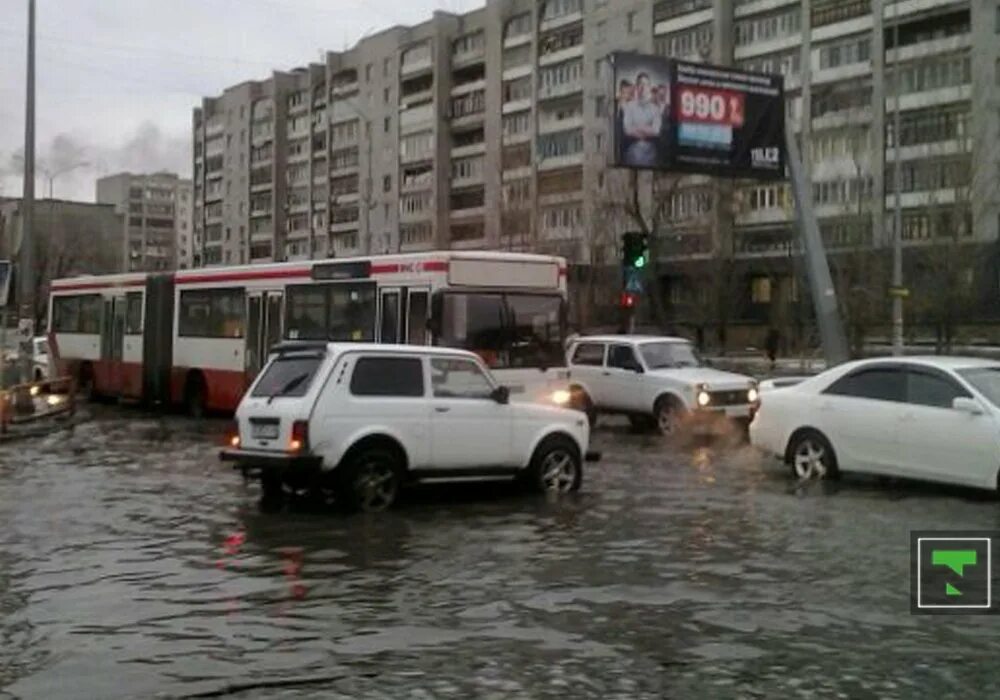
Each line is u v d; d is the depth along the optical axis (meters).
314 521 10.75
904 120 56.16
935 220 39.66
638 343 21.20
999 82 52.94
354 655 6.25
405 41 94.06
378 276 17.80
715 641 6.50
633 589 7.85
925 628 6.79
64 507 11.66
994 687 5.62
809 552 9.12
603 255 53.12
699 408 19.53
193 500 12.13
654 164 25.69
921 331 43.16
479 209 86.31
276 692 5.60
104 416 23.83
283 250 110.62
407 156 93.38
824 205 58.47
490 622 6.96
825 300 25.08
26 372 23.98
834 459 13.21
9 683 5.75
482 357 16.14
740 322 65.19
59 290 29.48
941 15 55.97
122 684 5.73
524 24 82.06
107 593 7.80
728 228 59.91
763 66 65.19
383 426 11.20
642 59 25.62
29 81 24.77
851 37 59.97
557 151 78.19
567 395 16.75
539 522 10.68
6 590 7.91
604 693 5.54
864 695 5.50
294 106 109.38
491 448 11.91
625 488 13.05
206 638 6.62
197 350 23.28
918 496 12.20
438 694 5.54
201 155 124.88
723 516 10.97
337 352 11.14
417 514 11.15
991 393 11.95
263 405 11.24
